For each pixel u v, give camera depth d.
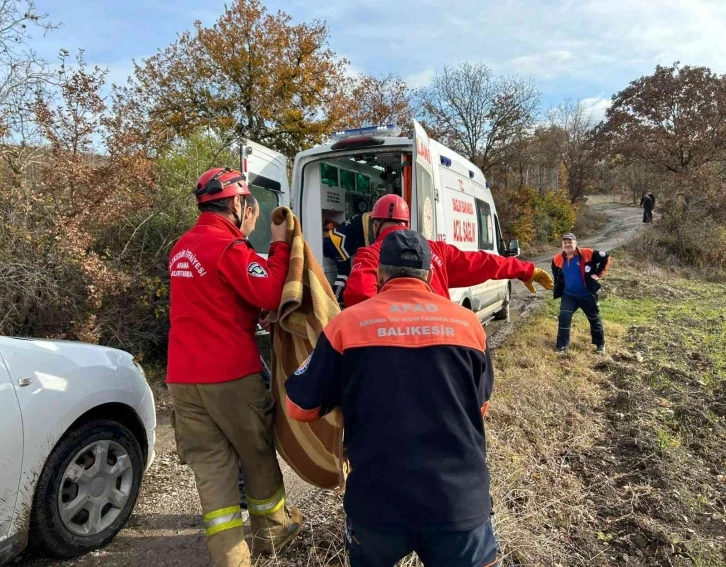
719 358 6.66
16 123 5.57
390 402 1.67
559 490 3.45
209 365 2.36
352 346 1.73
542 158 28.94
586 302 6.78
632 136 24.78
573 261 6.74
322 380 1.79
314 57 15.12
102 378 2.90
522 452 3.94
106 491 2.91
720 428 4.55
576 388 5.43
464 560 1.67
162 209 6.72
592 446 4.20
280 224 2.61
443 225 5.30
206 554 2.90
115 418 3.08
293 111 14.38
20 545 2.46
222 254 2.36
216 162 7.84
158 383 5.82
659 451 4.00
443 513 1.61
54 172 5.35
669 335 7.88
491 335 8.14
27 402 2.46
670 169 24.00
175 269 2.47
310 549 2.73
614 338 7.76
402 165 4.88
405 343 1.72
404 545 1.71
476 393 1.78
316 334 2.43
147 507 3.40
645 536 3.03
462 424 1.71
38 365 2.59
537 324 8.49
